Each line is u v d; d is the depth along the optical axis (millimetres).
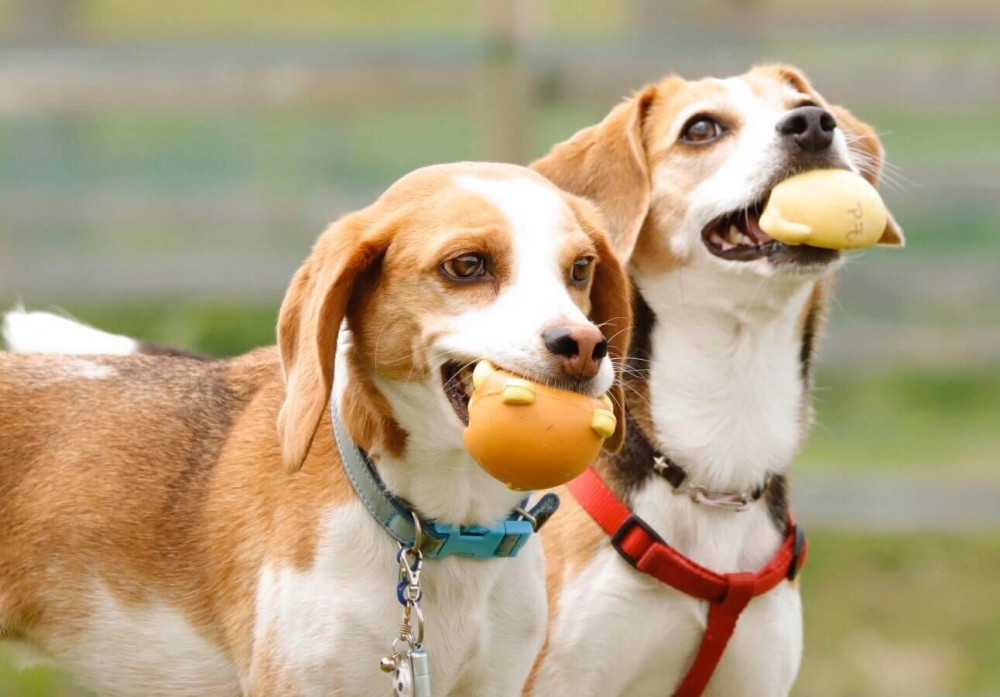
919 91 16312
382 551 7426
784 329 9008
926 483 14852
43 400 8406
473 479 7426
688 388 8906
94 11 26516
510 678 7832
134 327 16969
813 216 8250
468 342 6926
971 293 17812
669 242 9023
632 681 8898
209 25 27109
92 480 8133
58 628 8141
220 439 8172
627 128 9375
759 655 8852
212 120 19219
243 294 16641
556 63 15883
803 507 14961
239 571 7715
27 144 18797
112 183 18906
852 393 18250
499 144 15836
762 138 8633
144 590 7961
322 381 7105
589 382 6746
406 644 7422
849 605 14430
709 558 8797
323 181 19234
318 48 16344
